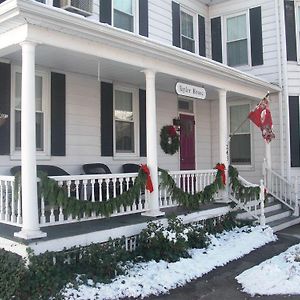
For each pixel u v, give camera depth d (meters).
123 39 6.91
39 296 5.01
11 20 5.77
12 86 7.68
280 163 12.06
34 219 5.74
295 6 12.28
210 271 6.55
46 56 7.30
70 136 8.76
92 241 6.34
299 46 12.26
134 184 7.49
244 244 8.07
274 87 11.81
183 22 12.51
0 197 6.37
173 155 11.70
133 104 10.26
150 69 7.77
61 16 5.89
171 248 6.86
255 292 5.54
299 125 12.10
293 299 5.22
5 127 7.52
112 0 9.78
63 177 6.36
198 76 9.10
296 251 7.23
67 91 8.71
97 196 8.38
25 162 5.76
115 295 5.34
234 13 13.02
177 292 5.61
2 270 5.32
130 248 6.98
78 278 5.60
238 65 12.92
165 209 8.76
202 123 12.91
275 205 11.27
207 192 9.03
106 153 9.50
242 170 12.70
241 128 12.80
